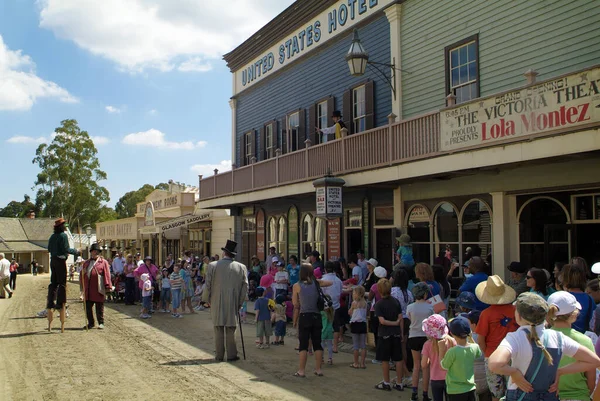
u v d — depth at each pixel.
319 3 18.55
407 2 14.83
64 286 13.09
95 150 59.53
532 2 11.35
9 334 12.61
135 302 20.38
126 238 41.56
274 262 14.39
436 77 13.81
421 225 14.29
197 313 16.97
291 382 8.23
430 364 6.45
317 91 19.05
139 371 8.96
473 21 12.76
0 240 54.50
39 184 57.91
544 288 6.52
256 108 23.75
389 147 12.92
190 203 32.84
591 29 10.20
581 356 4.01
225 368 9.20
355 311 9.13
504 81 11.95
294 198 20.00
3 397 7.43
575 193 10.56
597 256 10.16
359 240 16.91
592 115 8.20
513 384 4.11
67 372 8.88
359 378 8.44
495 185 11.95
